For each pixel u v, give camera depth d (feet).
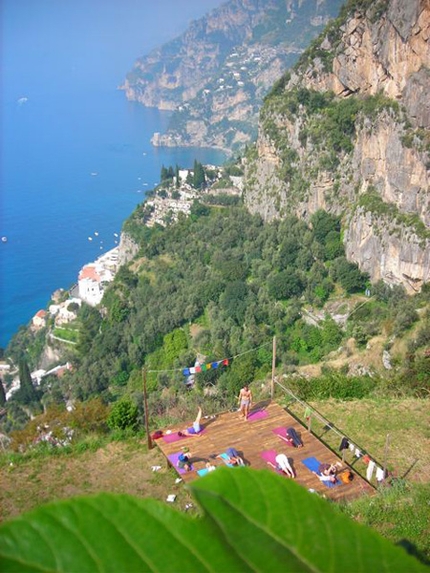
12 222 555.69
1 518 50.06
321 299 206.49
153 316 227.20
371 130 208.95
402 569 2.75
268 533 2.70
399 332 134.21
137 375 212.02
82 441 59.52
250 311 205.26
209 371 177.37
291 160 246.68
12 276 444.96
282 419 58.80
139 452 57.21
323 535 2.77
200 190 361.51
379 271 203.41
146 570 2.45
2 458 58.08
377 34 208.03
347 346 162.40
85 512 2.53
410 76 191.01
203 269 243.19
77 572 2.37
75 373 227.61
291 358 184.34
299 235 235.61
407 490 44.19
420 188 190.60
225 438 55.88
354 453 54.54
